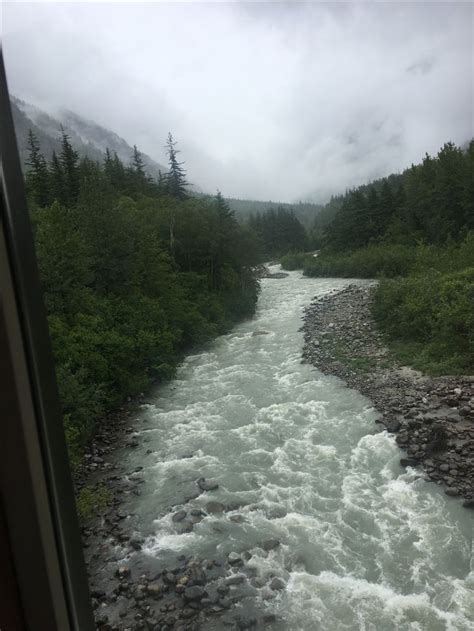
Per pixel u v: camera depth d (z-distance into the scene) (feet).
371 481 30.01
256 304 106.01
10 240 4.53
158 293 73.15
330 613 19.70
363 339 63.26
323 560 23.04
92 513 28.02
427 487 28.71
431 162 214.69
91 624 5.41
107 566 23.21
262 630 18.88
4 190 4.49
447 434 33.01
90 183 70.95
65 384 37.50
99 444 37.96
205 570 22.53
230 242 101.40
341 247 204.23
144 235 74.28
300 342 68.23
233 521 26.58
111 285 64.75
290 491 29.43
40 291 4.98
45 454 4.83
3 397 4.43
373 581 21.50
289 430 38.45
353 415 40.27
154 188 164.86
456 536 24.16
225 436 38.17
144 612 19.98
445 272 86.33
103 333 50.01
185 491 30.01
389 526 25.43
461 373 44.83
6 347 4.40
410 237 173.47
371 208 203.31
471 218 152.97
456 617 19.13
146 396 49.26
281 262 226.99
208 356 64.90
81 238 62.08
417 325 57.16
